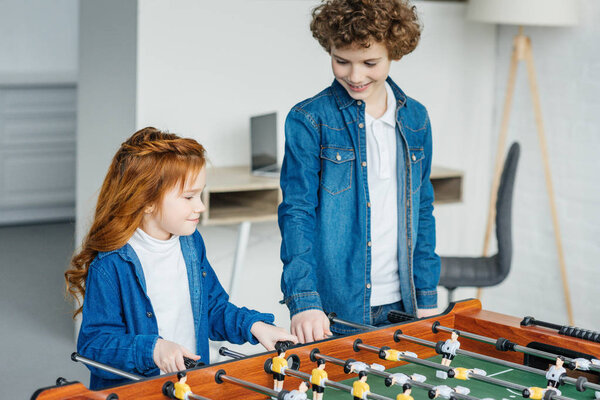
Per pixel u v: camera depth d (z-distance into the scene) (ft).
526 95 13.00
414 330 5.59
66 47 20.77
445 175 11.96
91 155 12.09
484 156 13.60
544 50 12.67
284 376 4.66
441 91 13.07
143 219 5.67
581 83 12.15
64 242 18.76
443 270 10.59
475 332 5.79
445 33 12.94
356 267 6.56
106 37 11.52
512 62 12.71
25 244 18.49
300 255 6.18
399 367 5.39
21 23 20.35
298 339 5.88
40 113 19.72
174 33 11.09
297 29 11.93
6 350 12.10
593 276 12.21
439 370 5.17
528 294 13.29
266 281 12.27
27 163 19.86
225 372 4.53
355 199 6.55
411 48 6.26
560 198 12.64
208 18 11.29
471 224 13.67
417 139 6.80
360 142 6.54
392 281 6.81
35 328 13.19
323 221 6.52
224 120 11.64
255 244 12.08
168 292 5.77
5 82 19.16
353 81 6.06
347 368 4.75
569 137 12.41
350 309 6.61
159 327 5.73
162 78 11.10
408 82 12.78
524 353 5.51
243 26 11.54
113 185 5.54
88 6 11.91
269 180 10.69
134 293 5.54
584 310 12.38
